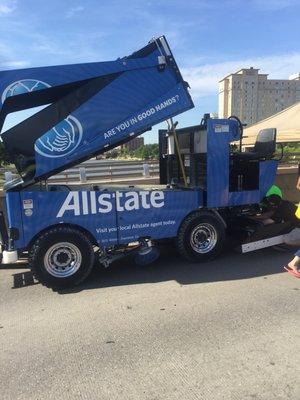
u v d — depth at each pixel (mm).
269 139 6992
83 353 3820
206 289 5449
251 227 6805
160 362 3598
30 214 5492
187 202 6402
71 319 4617
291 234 7039
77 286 5758
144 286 5668
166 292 5395
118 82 5816
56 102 5773
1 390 3275
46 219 5570
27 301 5242
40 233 5586
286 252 7176
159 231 6262
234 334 4078
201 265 6555
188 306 4875
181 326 4316
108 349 3877
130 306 4949
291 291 5277
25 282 6016
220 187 6520
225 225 6793
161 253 7320
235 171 6812
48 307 5016
